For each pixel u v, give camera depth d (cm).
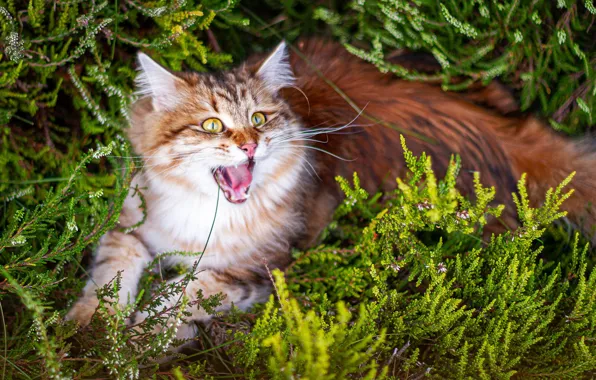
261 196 77
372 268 73
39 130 79
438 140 80
